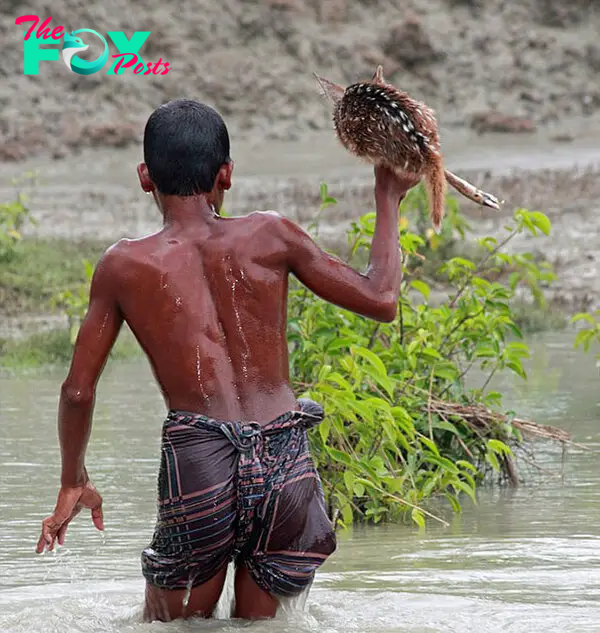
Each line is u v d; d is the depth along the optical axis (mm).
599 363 26719
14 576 14617
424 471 18594
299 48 102375
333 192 68938
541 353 34219
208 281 11875
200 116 12148
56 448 22922
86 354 11875
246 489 11586
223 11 103812
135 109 94875
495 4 109062
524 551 15523
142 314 11820
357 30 105438
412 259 43312
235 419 11703
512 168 79312
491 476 20625
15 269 47719
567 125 98688
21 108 92375
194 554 11711
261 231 12000
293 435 11859
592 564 14742
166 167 12039
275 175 79125
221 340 11820
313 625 11844
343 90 12516
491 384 28609
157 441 23531
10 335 38281
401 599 12977
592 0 109812
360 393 18609
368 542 16359
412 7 108062
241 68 99750
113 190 74312
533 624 11906
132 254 11891
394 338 20875
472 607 12625
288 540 11750
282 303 12031
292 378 19469
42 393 29266
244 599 12070
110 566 15125
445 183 12125
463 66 104000
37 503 18688
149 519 17766
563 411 25406
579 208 62031
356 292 11969
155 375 11977
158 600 12039
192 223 12047
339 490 18156
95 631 12047
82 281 46750
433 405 20234
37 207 67562
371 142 11922
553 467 21234
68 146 88938
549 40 106438
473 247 49562
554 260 49812
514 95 102312
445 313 21188
